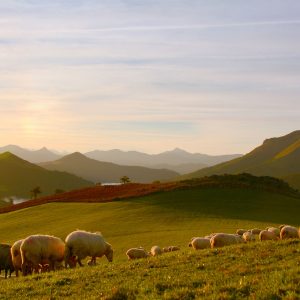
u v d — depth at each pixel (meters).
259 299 13.23
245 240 32.34
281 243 23.91
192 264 20.48
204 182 85.81
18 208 85.62
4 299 17.58
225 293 14.10
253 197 76.50
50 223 66.25
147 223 60.16
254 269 17.56
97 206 74.75
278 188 88.69
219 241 30.02
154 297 14.74
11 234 61.88
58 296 17.00
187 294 14.70
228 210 67.56
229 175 94.50
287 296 12.94
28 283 20.30
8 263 30.95
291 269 16.23
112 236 53.91
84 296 16.42
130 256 32.78
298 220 61.66
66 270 23.75
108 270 21.36
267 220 60.72
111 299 15.41
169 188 82.25
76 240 28.02
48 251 27.23
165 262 21.84
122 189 90.25
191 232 51.75
